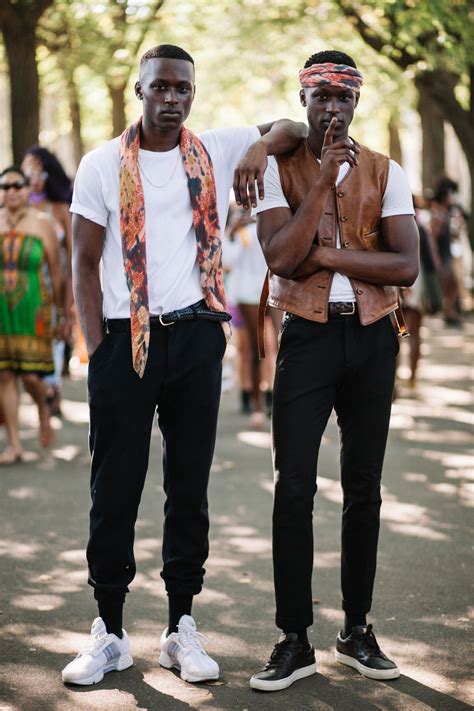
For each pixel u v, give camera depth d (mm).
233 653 5285
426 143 26688
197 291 4895
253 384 11477
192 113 32062
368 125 33938
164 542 5121
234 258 11438
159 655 5242
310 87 4863
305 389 4895
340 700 4750
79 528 7508
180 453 4969
